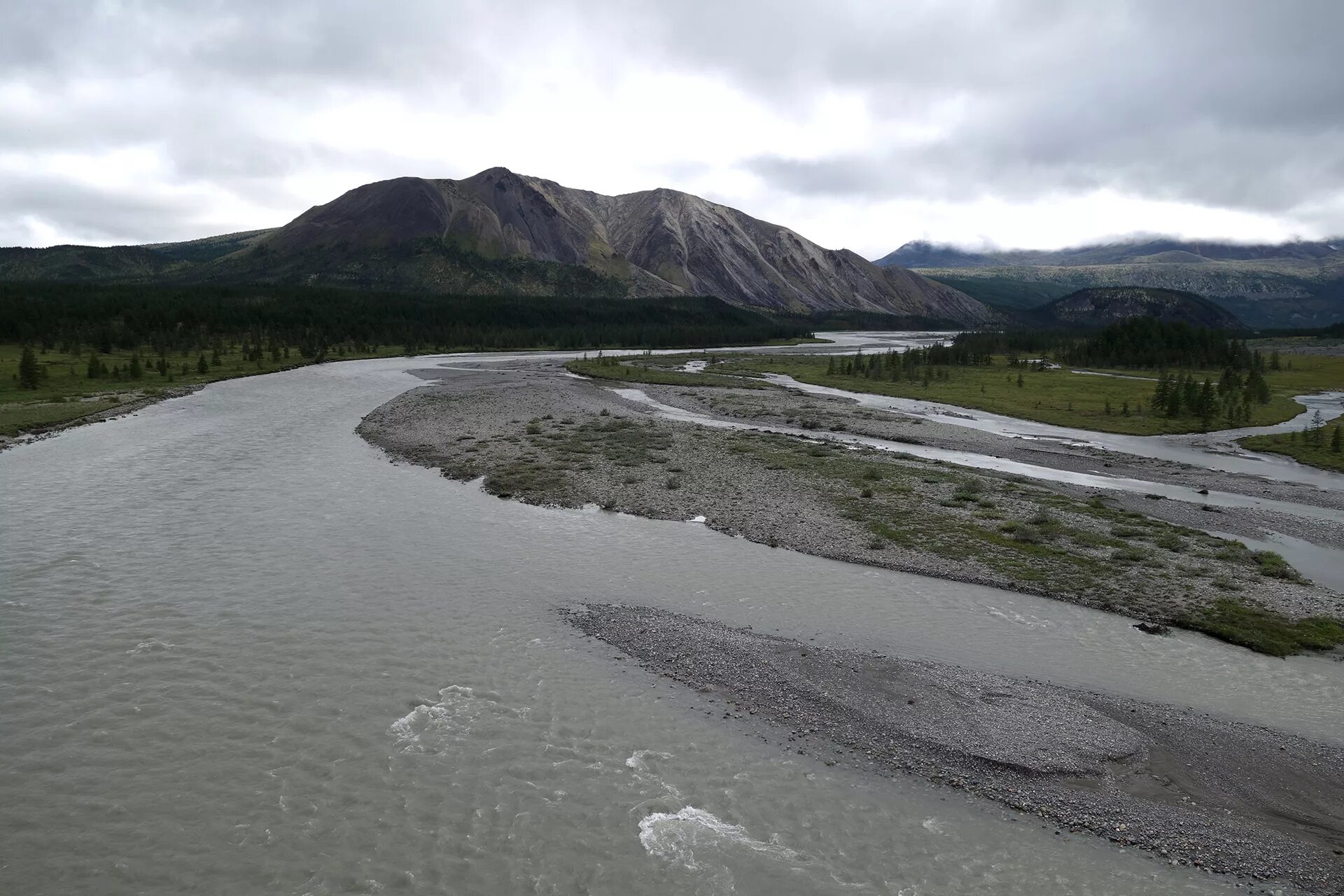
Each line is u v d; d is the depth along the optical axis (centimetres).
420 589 2791
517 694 2075
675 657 2344
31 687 1984
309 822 1539
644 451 5309
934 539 3497
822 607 2775
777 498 4159
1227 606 2777
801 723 2003
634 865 1473
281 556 3052
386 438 5703
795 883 1448
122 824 1512
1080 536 3550
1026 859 1533
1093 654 2447
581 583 2927
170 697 1964
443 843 1504
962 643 2508
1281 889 1465
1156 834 1609
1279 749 1928
